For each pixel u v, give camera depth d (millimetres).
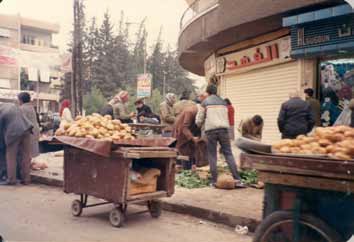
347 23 8750
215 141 7602
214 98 7707
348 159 3486
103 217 5906
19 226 5348
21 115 8367
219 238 5074
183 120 8914
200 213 5965
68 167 5832
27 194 7516
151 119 10266
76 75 13258
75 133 5730
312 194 3613
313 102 8383
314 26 9344
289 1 9320
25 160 8539
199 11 13617
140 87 11203
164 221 5793
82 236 5000
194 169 8656
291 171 3590
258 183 7445
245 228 5312
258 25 10695
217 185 7453
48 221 5633
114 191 5336
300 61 10109
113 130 6086
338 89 9562
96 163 5516
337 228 3553
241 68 12828
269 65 11477
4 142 8453
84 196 6215
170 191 5883
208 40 12672
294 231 3625
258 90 12133
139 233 5191
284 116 7234
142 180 5562
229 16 10953
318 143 3881
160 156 5594
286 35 10664
